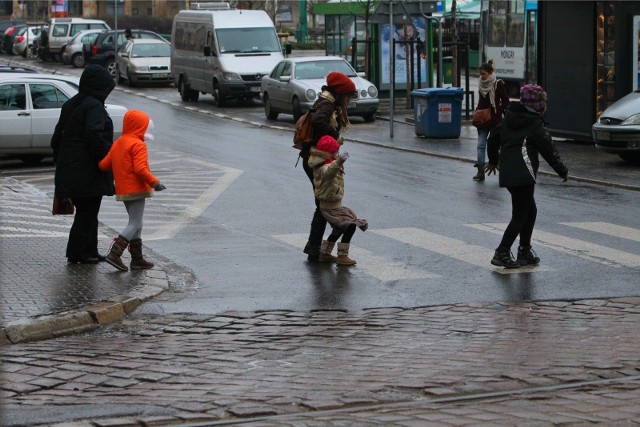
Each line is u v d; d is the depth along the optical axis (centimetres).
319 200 1552
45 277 1445
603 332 1167
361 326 1212
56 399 935
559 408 862
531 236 1641
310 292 1391
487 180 2458
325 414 864
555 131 3269
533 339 1137
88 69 1530
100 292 1356
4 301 1294
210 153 3139
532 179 1488
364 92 3975
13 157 3009
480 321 1228
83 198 1524
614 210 2009
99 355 1103
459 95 3381
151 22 9312
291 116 4384
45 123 2819
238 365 1050
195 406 896
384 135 3525
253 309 1305
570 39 3197
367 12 4497
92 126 1502
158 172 2714
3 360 1084
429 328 1198
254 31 4831
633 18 3017
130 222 1511
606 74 3112
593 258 1572
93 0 10475
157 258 1625
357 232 1812
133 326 1240
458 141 3306
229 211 2083
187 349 1123
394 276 1478
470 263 1555
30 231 1836
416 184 2398
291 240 1762
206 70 4850
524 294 1362
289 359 1070
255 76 4697
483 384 948
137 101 5106
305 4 8669
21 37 8375
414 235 1775
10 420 865
